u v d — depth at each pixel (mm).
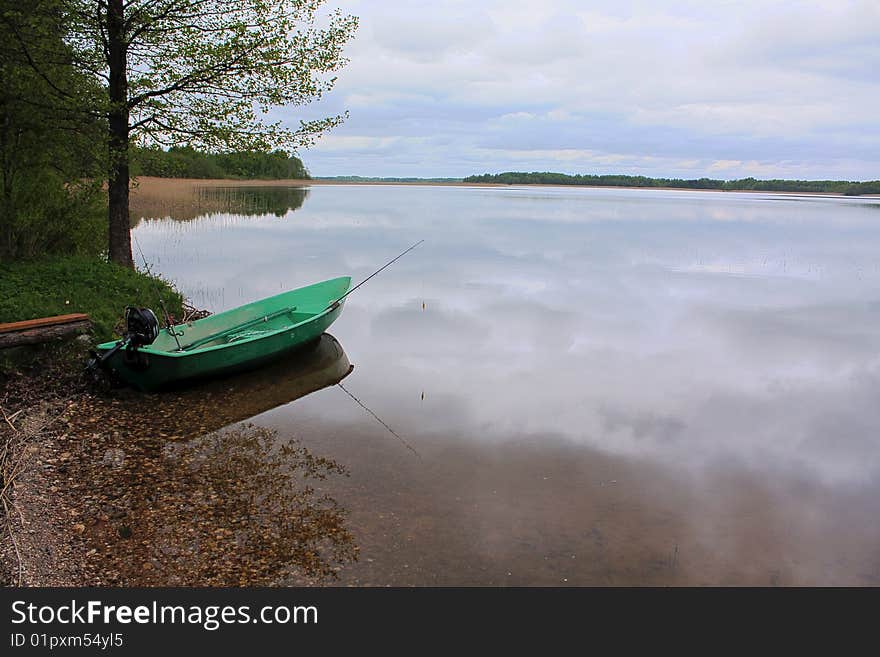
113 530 4914
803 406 8328
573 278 17109
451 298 14281
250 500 5453
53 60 10344
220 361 7918
